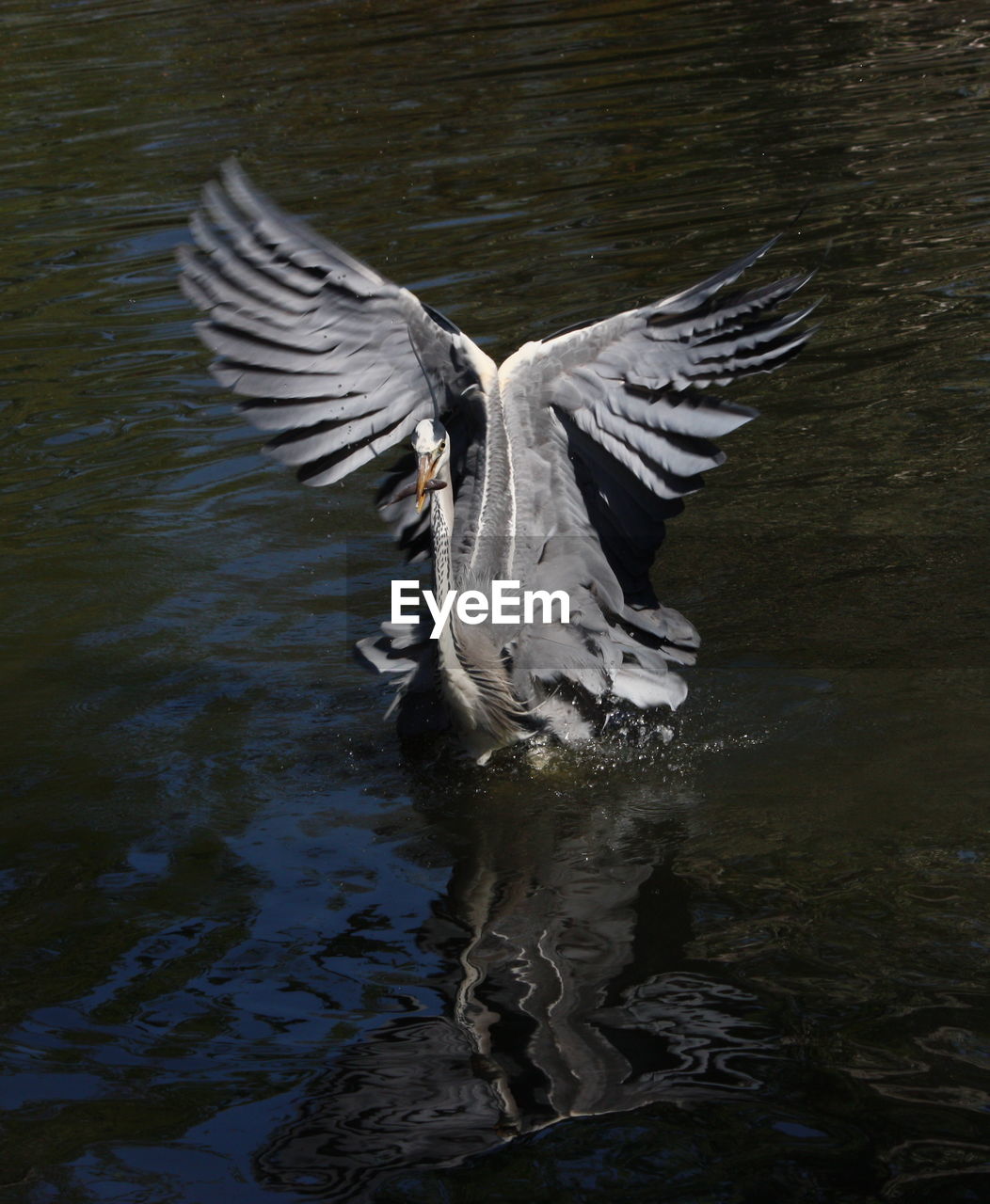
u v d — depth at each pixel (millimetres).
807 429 8789
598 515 6402
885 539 7535
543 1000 4320
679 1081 3908
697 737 6004
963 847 4969
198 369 10297
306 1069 4066
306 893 5043
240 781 5902
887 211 11734
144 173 14359
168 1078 4062
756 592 7160
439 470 5797
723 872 4980
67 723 6402
